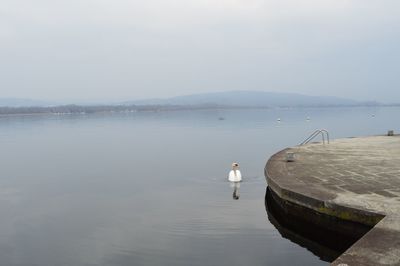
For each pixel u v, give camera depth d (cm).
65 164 2366
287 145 3225
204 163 2214
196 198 1270
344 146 1731
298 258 726
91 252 819
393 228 575
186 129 6081
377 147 1667
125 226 991
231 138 4088
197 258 745
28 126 8125
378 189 840
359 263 462
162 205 1201
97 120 11781
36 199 1387
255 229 906
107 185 1622
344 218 718
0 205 1298
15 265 770
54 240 911
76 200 1348
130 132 5575
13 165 2362
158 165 2191
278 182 947
